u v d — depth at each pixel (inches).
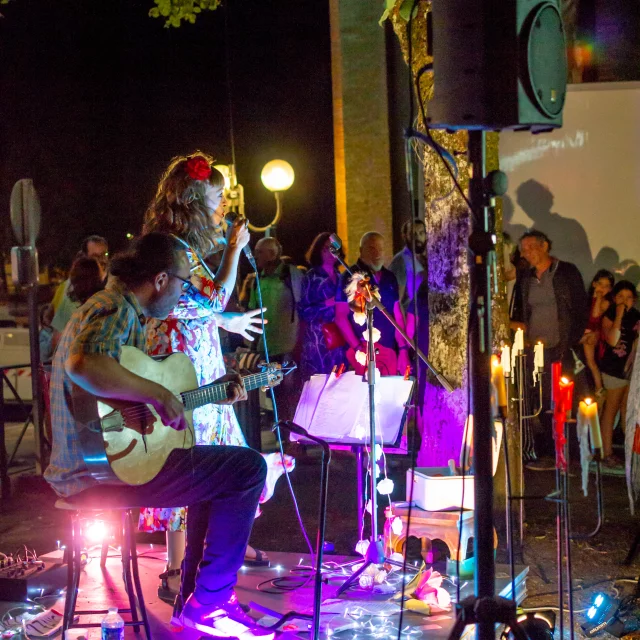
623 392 281.6
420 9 199.0
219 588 139.7
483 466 112.7
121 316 130.4
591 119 285.0
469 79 109.3
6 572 167.8
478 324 112.3
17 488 274.4
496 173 111.4
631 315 280.1
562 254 291.3
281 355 313.9
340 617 152.3
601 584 181.8
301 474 286.5
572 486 259.1
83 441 129.0
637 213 284.0
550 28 110.9
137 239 139.2
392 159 399.5
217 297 153.9
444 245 201.8
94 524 177.3
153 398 126.6
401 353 278.1
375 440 163.5
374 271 278.8
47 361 306.3
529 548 204.2
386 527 174.2
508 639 135.9
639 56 325.7
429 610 154.0
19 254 269.3
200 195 157.4
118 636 136.9
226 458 136.1
